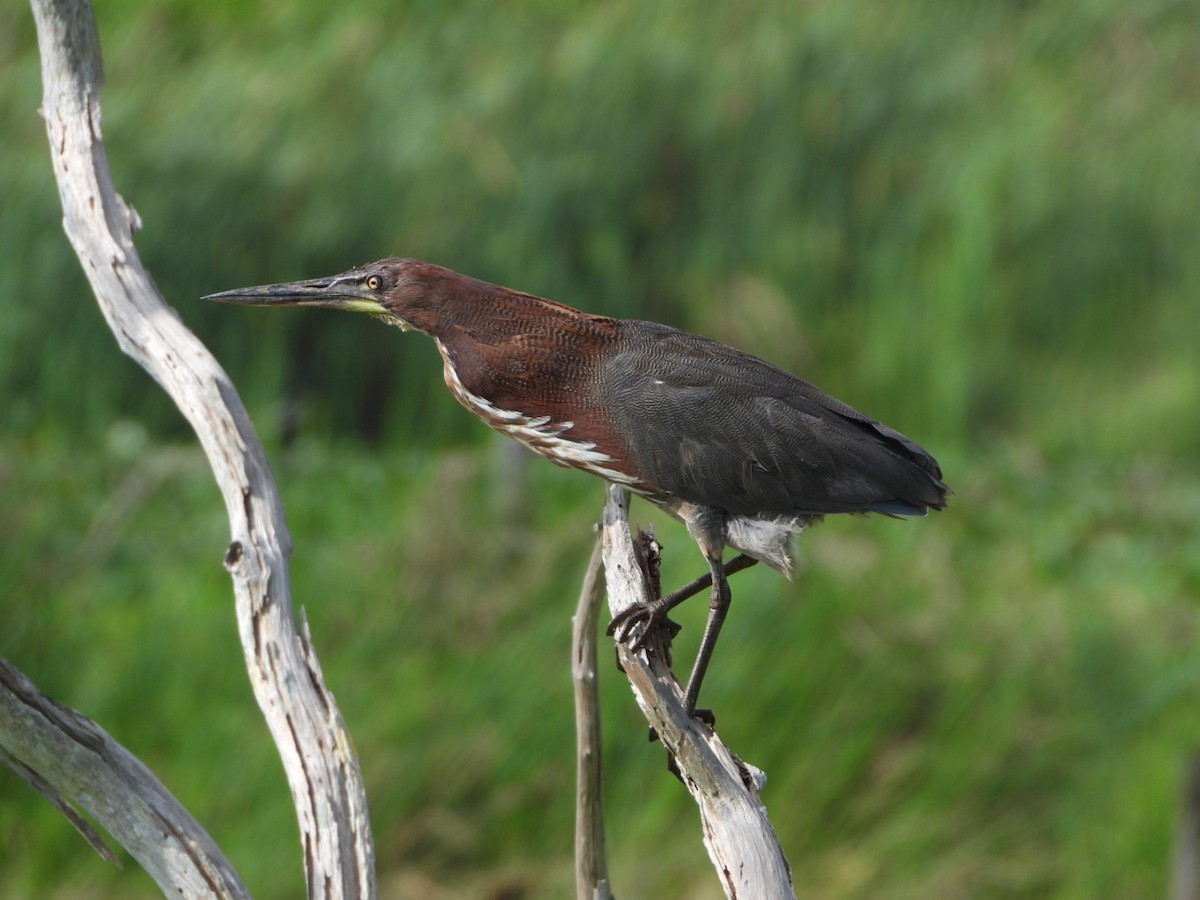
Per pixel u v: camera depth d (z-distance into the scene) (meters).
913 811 11.41
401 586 12.69
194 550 13.52
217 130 17.17
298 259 16.77
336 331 16.73
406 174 17.08
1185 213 17.17
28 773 4.59
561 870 11.40
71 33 5.27
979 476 15.13
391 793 11.65
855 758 11.55
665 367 6.59
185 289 16.64
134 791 4.54
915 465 6.79
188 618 12.62
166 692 12.19
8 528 13.08
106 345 16.08
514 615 12.48
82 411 15.97
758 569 12.37
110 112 17.22
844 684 11.81
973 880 11.12
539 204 17.03
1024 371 17.12
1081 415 16.55
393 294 6.53
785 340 16.98
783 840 11.32
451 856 11.53
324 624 12.54
